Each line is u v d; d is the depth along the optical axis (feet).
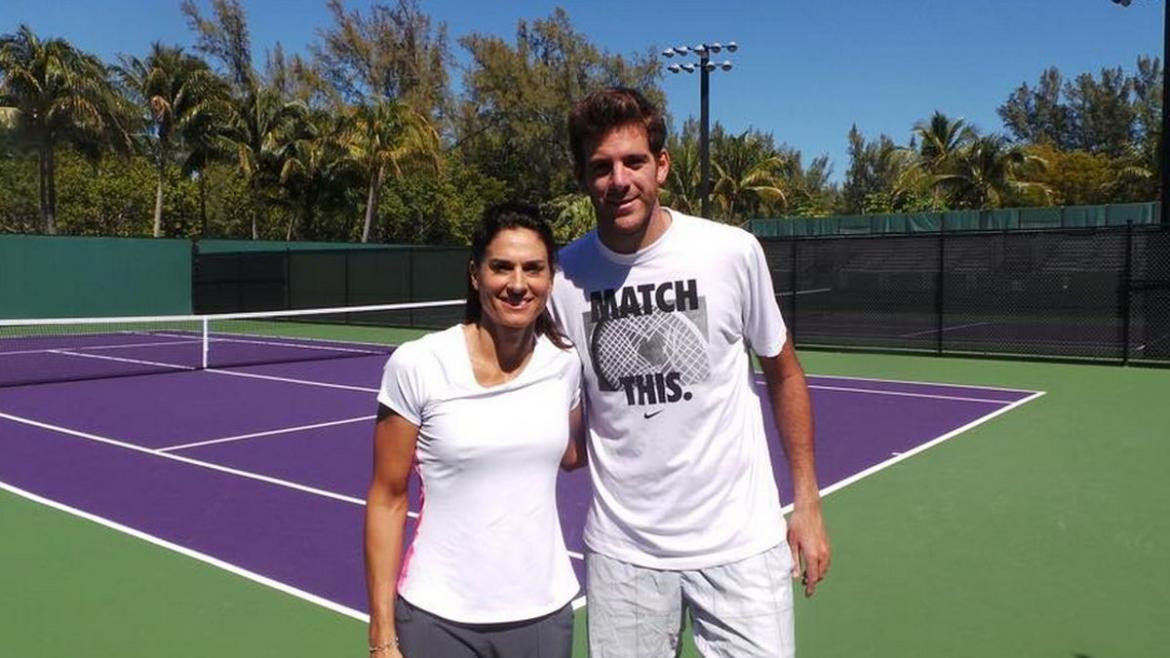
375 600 7.95
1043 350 52.65
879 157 235.20
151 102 122.21
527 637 8.08
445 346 7.88
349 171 127.34
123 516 21.15
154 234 125.80
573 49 160.35
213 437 30.86
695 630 8.84
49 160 116.57
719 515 8.48
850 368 49.08
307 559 18.07
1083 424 31.76
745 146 150.51
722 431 8.46
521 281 7.63
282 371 50.06
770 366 8.89
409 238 152.46
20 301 79.71
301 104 128.47
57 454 28.09
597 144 8.13
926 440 29.43
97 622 15.03
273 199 131.44
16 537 19.56
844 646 13.85
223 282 88.79
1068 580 16.53
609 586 8.78
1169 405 35.50
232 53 156.04
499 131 165.07
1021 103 275.80
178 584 16.74
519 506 8.00
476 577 7.93
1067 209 84.02
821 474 24.91
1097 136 260.21
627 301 8.43
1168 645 13.76
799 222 94.94
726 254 8.30
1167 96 48.65
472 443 7.79
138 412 36.09
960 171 133.90
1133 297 49.26
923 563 17.52
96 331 79.97
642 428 8.48
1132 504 21.42
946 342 56.59
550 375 8.13
